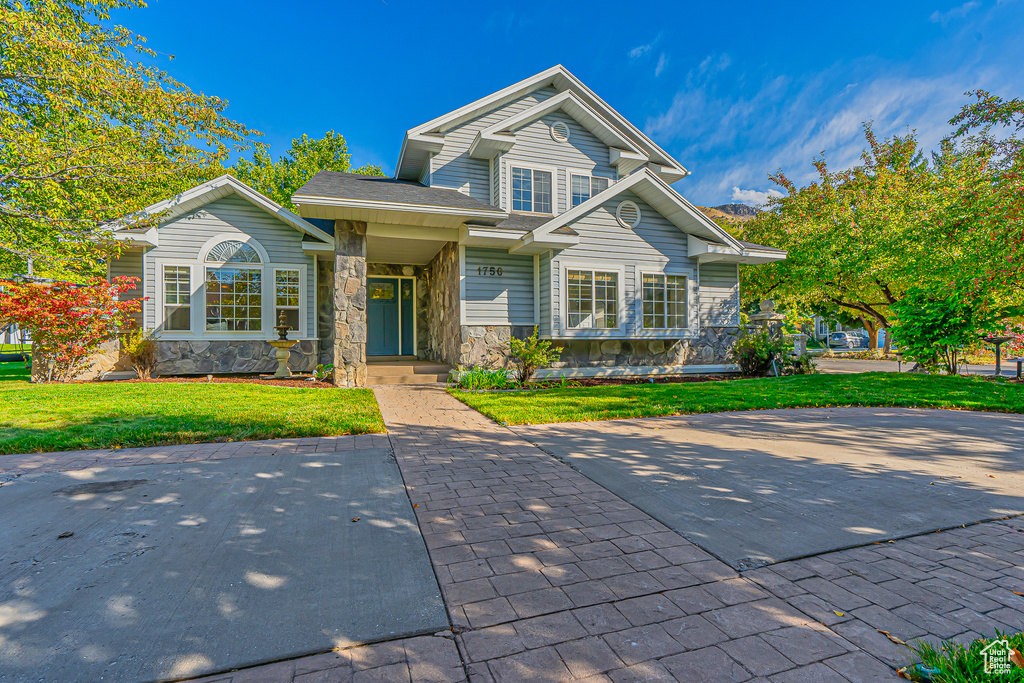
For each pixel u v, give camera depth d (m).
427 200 10.34
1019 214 8.80
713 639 1.86
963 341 10.96
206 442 5.16
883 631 1.90
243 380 10.73
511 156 12.99
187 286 11.63
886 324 20.53
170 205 11.01
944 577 2.35
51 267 11.39
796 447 5.10
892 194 15.30
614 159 13.94
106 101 10.74
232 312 11.97
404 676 1.64
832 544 2.74
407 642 1.84
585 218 11.66
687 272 12.58
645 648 1.80
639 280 12.09
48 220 10.22
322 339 13.37
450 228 11.51
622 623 1.97
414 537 2.82
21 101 11.28
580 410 7.17
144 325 11.27
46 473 3.98
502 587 2.26
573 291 11.53
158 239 11.30
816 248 16.25
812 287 17.67
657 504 3.40
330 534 2.85
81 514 3.10
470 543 2.75
